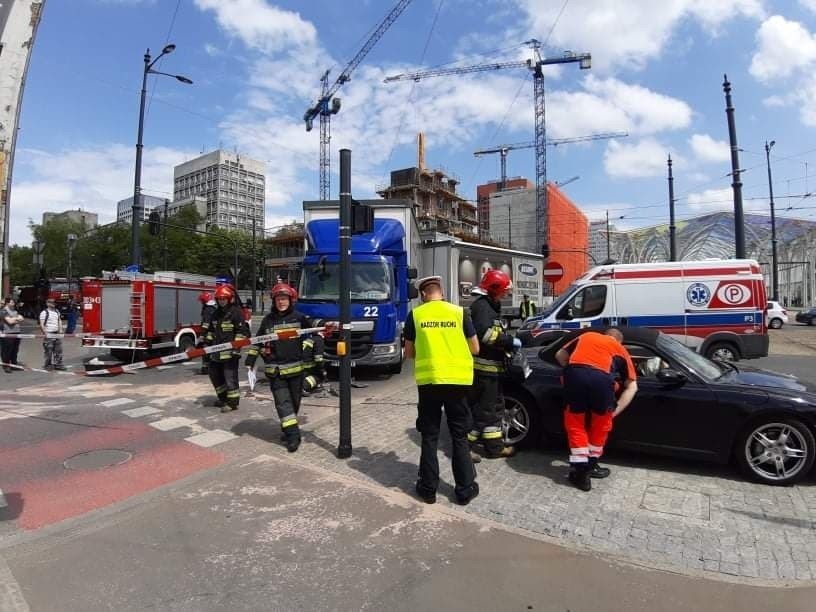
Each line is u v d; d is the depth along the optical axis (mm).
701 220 55875
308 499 4449
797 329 27172
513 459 5492
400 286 11359
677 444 4984
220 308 7934
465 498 4348
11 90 6414
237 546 3664
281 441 6211
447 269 15758
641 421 5078
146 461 5527
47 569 3395
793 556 3486
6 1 6238
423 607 2947
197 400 8680
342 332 5543
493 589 3117
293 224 74500
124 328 12836
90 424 7078
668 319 11109
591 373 4637
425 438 4395
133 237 18250
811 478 4855
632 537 3762
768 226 54625
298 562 3443
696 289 11039
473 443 5863
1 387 10297
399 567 3371
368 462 5418
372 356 10258
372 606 2959
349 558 3484
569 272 77750
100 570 3377
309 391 6039
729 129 17219
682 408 4941
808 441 4602
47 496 4625
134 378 11180
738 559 3451
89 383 10516
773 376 5457
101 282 12836
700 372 5164
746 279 10883
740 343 10797
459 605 2961
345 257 5531
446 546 3635
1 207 8766
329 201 12391
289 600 3031
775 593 3068
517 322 19703
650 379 5160
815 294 61094
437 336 4367
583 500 4426
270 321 6078
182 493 4625
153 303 13008
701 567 3357
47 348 12914
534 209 77562
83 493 4680
